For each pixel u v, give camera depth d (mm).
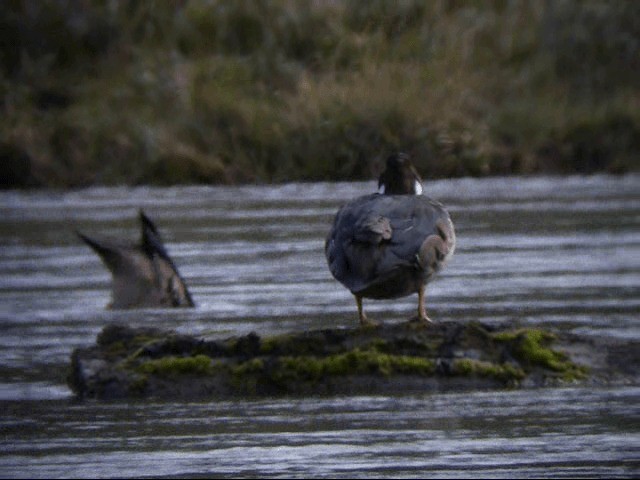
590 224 20516
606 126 27531
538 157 26781
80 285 16750
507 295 15469
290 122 26469
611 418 10352
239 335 12055
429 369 11062
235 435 10117
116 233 20328
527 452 9641
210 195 24328
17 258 18859
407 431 10125
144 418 10578
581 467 9320
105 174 26094
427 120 26422
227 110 27125
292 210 22188
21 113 28750
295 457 9594
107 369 11273
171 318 14391
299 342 11203
